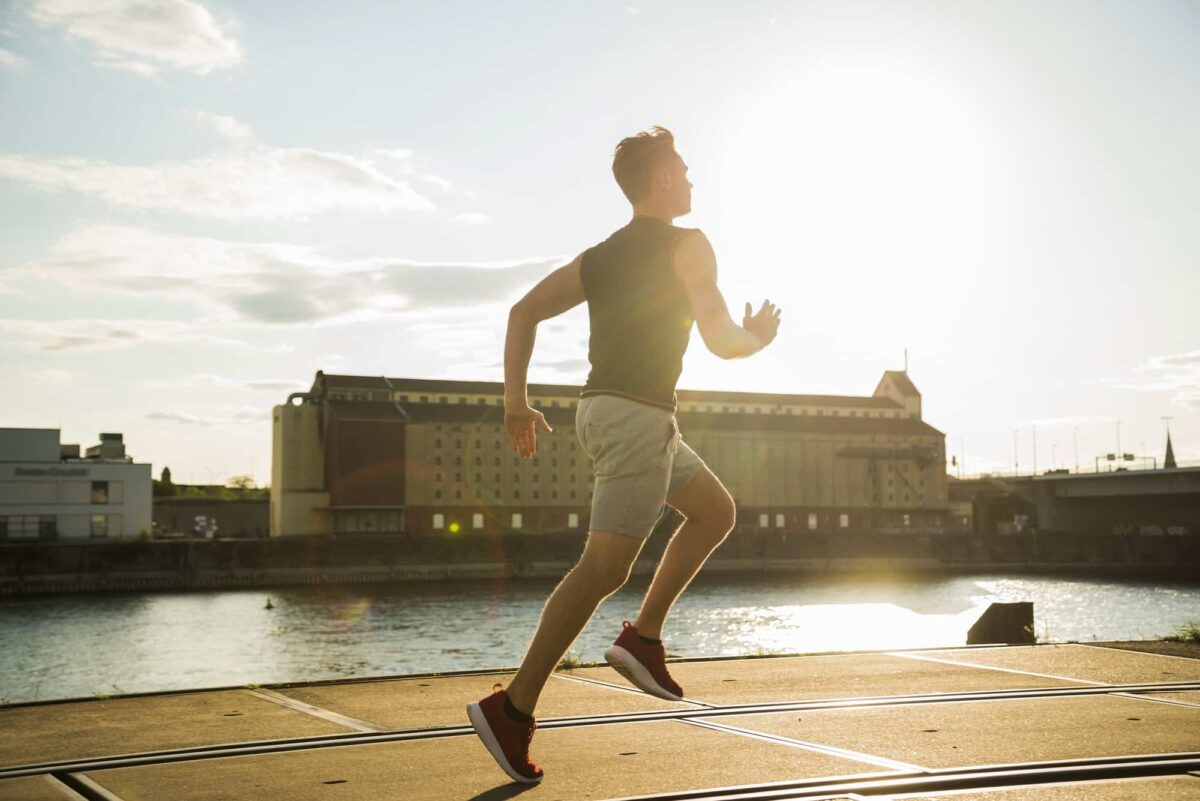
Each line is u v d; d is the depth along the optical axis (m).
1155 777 2.70
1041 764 2.79
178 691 4.59
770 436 126.44
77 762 3.04
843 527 128.75
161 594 80.69
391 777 2.81
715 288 2.45
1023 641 8.00
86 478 87.75
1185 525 118.19
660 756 3.03
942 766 2.84
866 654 5.68
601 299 2.55
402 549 97.88
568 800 2.51
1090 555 115.00
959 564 115.25
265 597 77.19
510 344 2.73
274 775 2.86
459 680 4.90
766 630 51.50
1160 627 50.56
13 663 42.66
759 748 3.13
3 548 81.75
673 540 2.73
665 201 2.65
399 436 110.94
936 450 134.12
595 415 2.53
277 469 114.69
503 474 115.62
